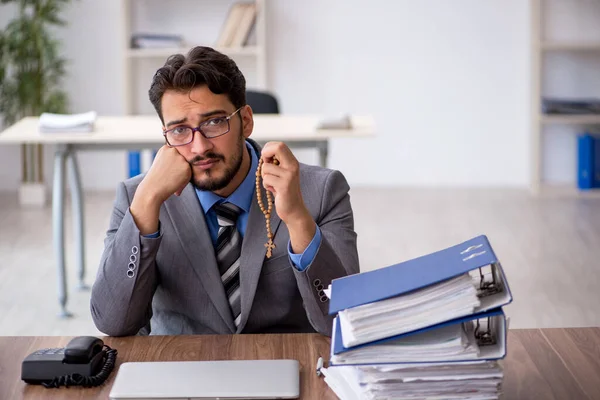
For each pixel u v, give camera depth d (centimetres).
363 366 161
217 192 219
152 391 171
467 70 706
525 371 183
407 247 554
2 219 626
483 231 589
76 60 697
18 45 644
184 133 202
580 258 530
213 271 217
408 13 698
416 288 160
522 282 488
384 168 720
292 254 202
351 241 224
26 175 671
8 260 536
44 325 435
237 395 170
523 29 700
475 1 697
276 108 516
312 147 464
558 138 714
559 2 696
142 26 698
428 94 709
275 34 702
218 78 200
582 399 171
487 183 720
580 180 693
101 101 703
